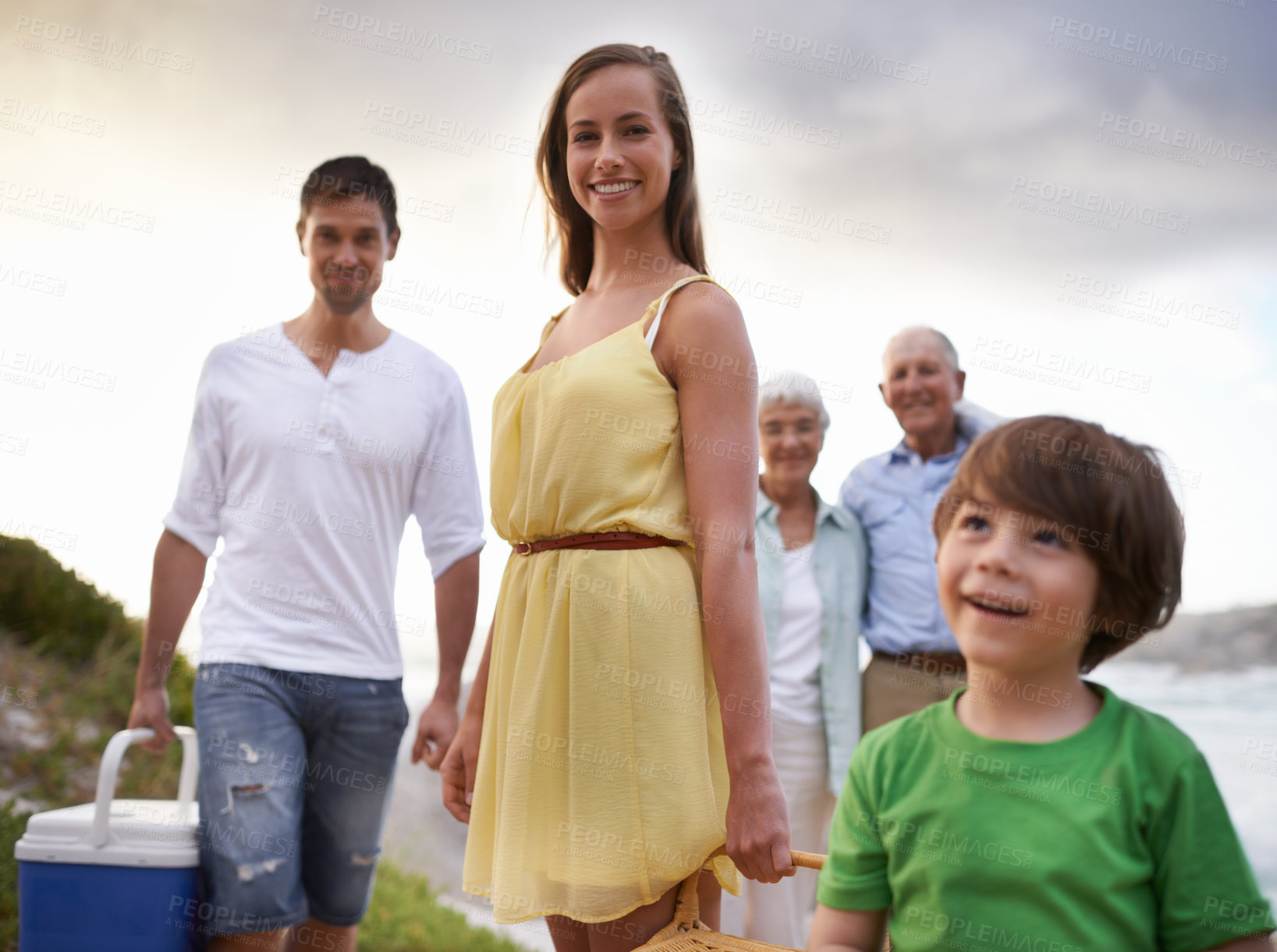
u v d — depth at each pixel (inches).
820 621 117.4
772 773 57.9
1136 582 46.3
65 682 198.7
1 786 169.9
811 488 122.6
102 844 86.7
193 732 98.2
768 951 54.1
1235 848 43.4
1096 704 47.9
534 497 62.9
